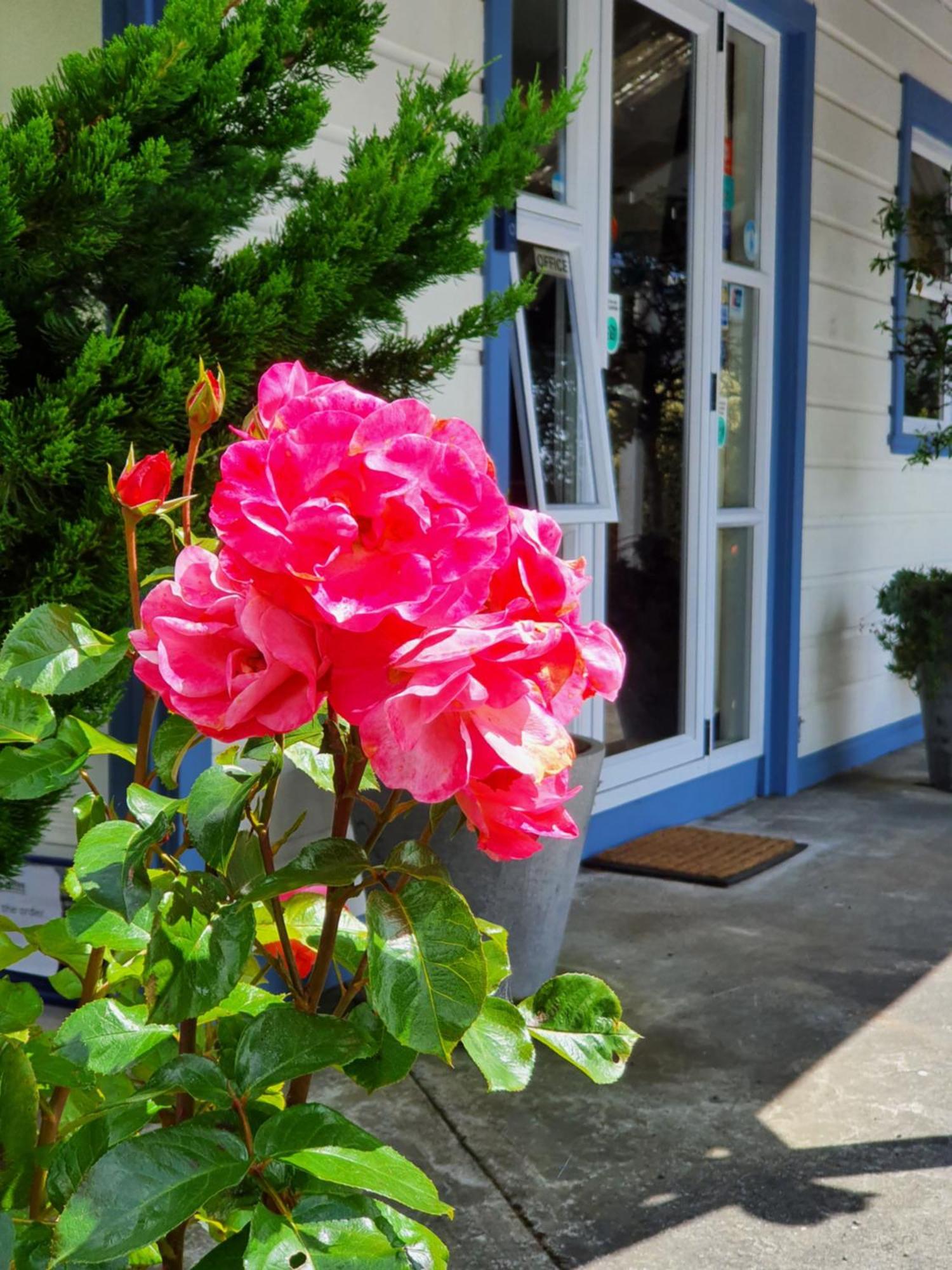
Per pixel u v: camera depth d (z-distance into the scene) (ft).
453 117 8.11
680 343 17.60
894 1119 9.67
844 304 21.43
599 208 15.66
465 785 2.57
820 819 18.83
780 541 19.92
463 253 7.92
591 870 16.07
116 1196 2.65
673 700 18.15
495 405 13.60
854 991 12.21
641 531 17.20
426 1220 8.20
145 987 3.18
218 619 2.63
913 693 24.86
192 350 6.57
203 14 6.40
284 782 10.96
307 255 7.12
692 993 12.10
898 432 23.29
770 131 19.15
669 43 16.93
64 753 3.76
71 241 6.22
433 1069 10.51
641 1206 8.41
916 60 23.38
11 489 6.19
